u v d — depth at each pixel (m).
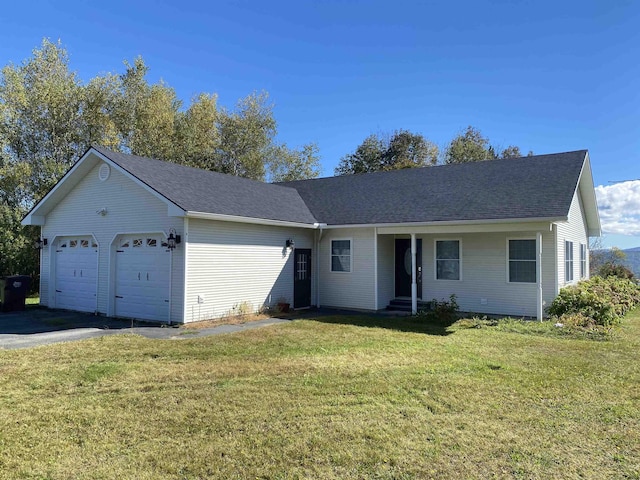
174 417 4.83
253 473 3.63
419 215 13.20
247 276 12.74
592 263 26.41
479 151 38.94
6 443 4.18
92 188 13.20
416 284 13.73
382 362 7.27
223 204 12.14
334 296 15.04
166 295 11.38
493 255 13.23
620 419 4.81
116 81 25.16
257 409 5.07
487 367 6.96
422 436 4.34
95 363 7.13
